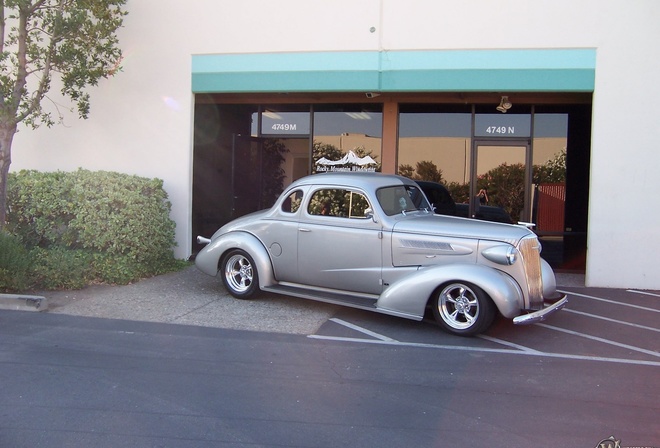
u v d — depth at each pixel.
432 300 6.88
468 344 6.45
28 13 9.55
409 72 10.09
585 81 9.55
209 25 10.81
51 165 11.41
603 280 9.59
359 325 7.17
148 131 11.11
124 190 9.44
